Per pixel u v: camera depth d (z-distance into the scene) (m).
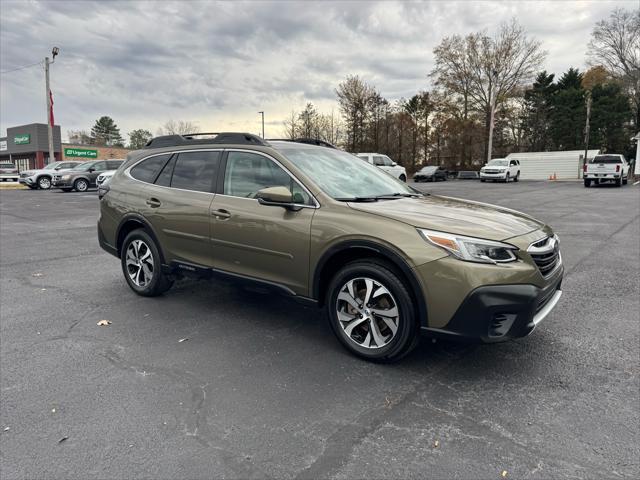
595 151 37.09
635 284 5.44
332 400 2.86
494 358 3.45
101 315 4.46
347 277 3.39
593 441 2.42
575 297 4.94
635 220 11.16
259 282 3.89
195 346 3.71
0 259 7.15
